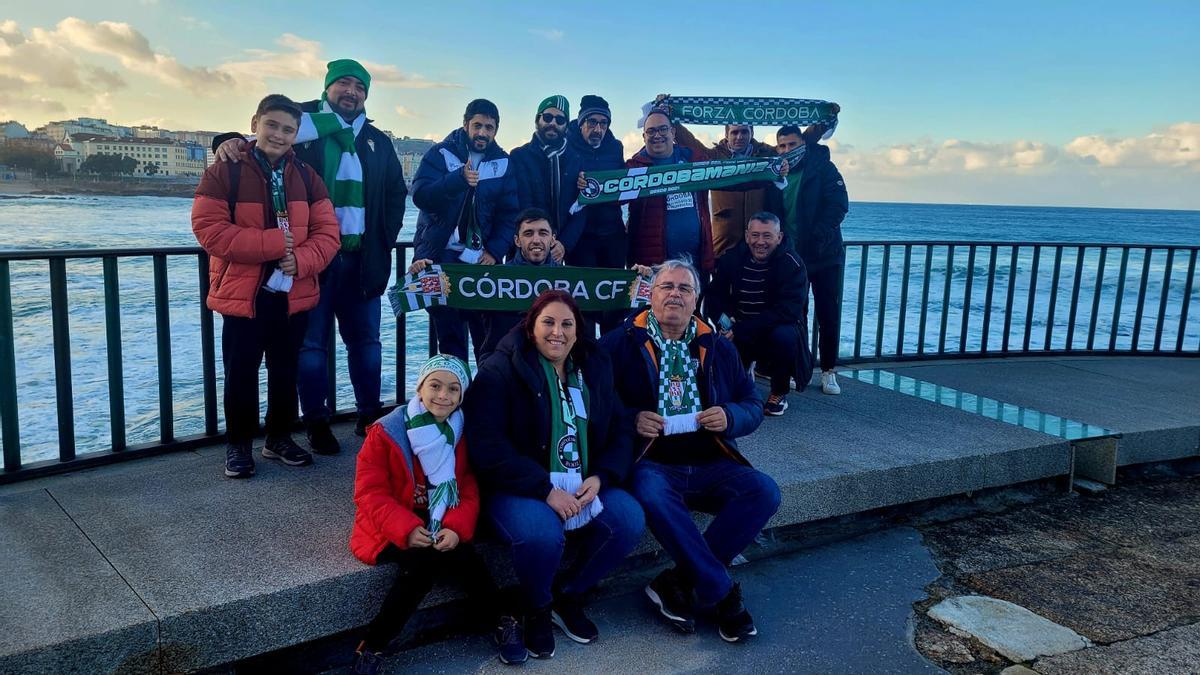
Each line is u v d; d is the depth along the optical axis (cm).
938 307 1838
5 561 269
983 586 347
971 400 538
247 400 349
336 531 300
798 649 292
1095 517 427
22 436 722
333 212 362
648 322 329
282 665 266
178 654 239
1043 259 3180
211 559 274
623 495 297
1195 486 477
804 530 394
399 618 258
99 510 315
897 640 301
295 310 348
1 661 212
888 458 409
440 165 423
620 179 464
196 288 1549
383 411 442
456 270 400
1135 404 542
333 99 378
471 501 279
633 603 320
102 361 992
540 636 277
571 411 293
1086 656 293
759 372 500
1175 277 2664
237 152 328
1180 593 345
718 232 566
